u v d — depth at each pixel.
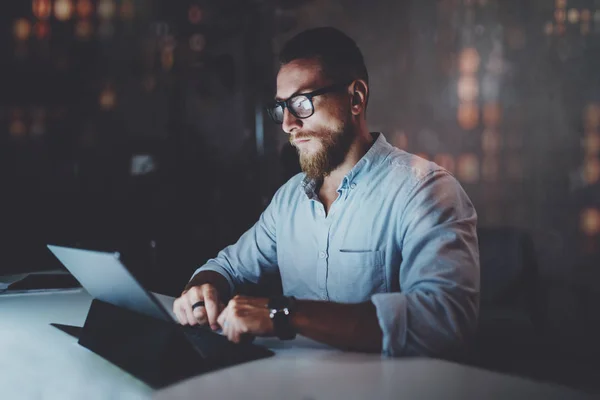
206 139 3.86
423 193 1.31
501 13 3.60
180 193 3.90
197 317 1.20
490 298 1.95
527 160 3.67
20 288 1.69
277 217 1.60
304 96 1.38
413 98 3.71
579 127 3.59
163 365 0.95
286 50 1.42
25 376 0.93
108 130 3.88
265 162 3.71
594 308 3.53
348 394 0.80
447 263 1.15
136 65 3.86
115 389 0.85
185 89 3.86
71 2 3.76
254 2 3.63
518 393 0.80
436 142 3.72
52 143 3.81
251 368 0.93
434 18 3.65
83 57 3.80
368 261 1.41
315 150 1.42
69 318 1.34
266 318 1.05
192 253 3.81
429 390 0.81
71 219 3.84
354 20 3.68
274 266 1.67
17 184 3.77
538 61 3.59
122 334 1.06
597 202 3.59
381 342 1.01
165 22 3.81
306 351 1.04
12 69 3.71
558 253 3.65
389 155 1.44
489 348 1.89
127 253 2.23
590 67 3.54
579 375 2.11
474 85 3.66
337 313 1.04
